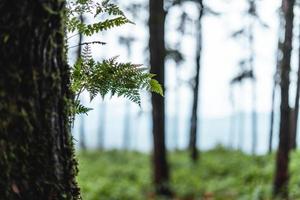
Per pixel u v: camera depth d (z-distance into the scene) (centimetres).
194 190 1606
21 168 164
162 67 1384
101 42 203
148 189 1616
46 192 169
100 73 204
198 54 2222
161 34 1386
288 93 1270
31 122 164
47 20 160
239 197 1464
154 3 1388
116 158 2439
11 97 159
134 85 204
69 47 195
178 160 2155
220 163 1955
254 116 2636
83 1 207
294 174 1337
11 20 154
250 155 2008
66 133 178
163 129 1495
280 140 1294
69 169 179
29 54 160
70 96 180
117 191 1537
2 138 160
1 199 161
